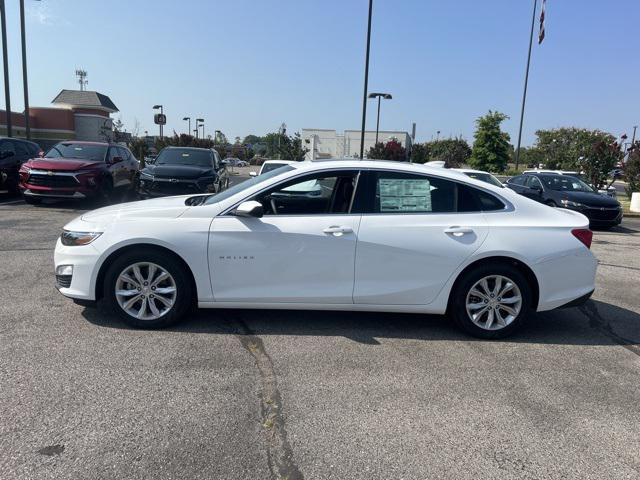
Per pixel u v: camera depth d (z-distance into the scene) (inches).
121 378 144.4
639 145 835.4
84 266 177.6
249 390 140.9
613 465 114.0
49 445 112.0
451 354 172.4
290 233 177.5
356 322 198.4
